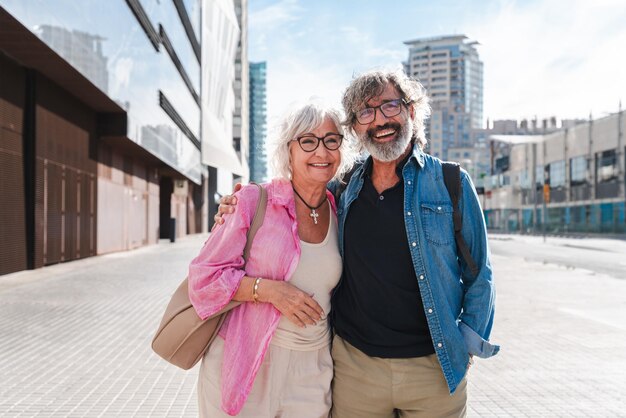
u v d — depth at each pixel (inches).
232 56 2578.7
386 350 86.3
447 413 87.5
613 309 340.2
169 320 84.2
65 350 233.3
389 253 87.3
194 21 1557.6
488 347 85.2
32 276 496.1
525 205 2458.2
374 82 87.5
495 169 2928.2
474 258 89.4
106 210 823.7
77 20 528.7
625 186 1739.7
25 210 538.9
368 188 90.6
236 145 3179.1
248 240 86.0
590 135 1934.1
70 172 656.4
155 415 160.1
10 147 500.4
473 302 87.4
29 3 409.4
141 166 1072.2
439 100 6953.7
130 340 251.6
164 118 1076.5
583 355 229.3
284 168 90.7
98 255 786.2
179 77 1311.5
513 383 192.9
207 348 87.1
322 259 88.0
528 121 4950.8
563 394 180.7
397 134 87.0
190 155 1531.7
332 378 92.0
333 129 89.4
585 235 1862.7
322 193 92.0
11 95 500.7
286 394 87.0
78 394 177.9
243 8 3427.7
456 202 87.9
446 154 5930.1
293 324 86.4
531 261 728.3
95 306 341.7
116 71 692.1
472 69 7534.5
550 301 372.8
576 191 2034.9
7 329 274.2
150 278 494.9
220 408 83.9
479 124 7618.1
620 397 177.6
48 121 578.6
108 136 764.6
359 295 88.4
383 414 89.5
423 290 84.8
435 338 84.3
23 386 185.3
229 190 2645.2
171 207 1507.1
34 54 480.1
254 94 5979.3
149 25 898.1
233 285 81.0
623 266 667.4
